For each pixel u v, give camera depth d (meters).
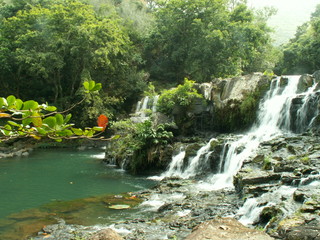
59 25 28.17
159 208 10.23
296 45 38.12
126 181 14.98
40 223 9.27
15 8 33.41
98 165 19.11
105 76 31.50
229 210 9.20
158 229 8.37
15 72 29.41
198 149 16.19
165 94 19.94
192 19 32.38
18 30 28.48
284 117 16.59
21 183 14.54
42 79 30.83
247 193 9.72
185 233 7.93
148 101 26.23
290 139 13.19
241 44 30.16
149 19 40.41
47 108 2.09
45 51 28.42
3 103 1.91
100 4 39.59
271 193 9.01
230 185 12.84
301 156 11.26
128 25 37.41
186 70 32.81
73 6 29.03
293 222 6.27
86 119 28.30
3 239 8.08
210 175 14.53
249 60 33.00
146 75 34.12
